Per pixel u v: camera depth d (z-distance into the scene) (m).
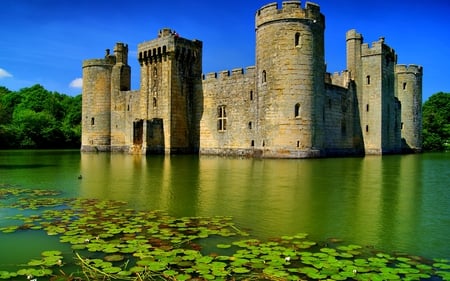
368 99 52.53
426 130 86.69
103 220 12.04
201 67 56.78
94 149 64.25
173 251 9.13
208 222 11.77
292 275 7.76
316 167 29.53
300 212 13.08
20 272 7.95
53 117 99.88
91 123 64.62
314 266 8.16
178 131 53.44
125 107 61.91
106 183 20.25
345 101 50.56
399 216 12.50
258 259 8.55
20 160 40.56
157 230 10.89
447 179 21.56
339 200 15.16
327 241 9.95
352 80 52.47
